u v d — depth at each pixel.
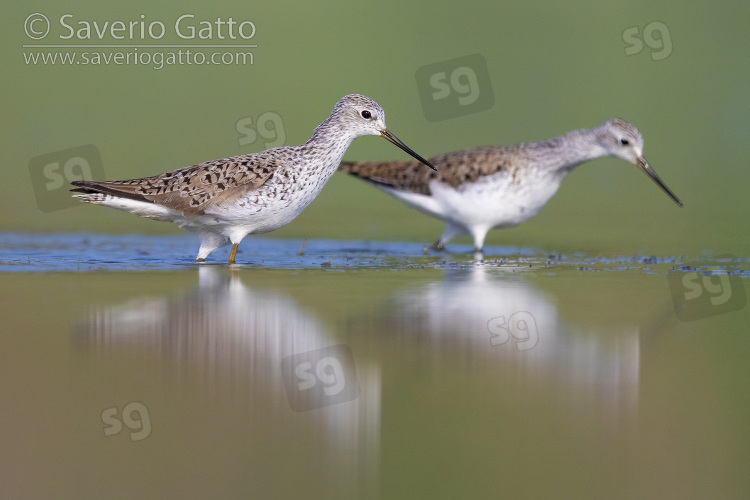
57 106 25.47
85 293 12.55
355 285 13.40
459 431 8.80
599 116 26.75
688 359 10.62
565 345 10.95
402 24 28.53
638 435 8.82
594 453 8.59
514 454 8.45
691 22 28.97
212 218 14.42
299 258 15.80
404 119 26.36
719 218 20.78
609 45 28.56
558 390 9.73
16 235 17.58
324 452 8.45
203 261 15.19
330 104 26.41
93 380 9.59
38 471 8.20
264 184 14.32
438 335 11.09
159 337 10.71
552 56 28.09
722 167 25.61
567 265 15.45
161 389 9.39
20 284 13.08
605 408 9.35
